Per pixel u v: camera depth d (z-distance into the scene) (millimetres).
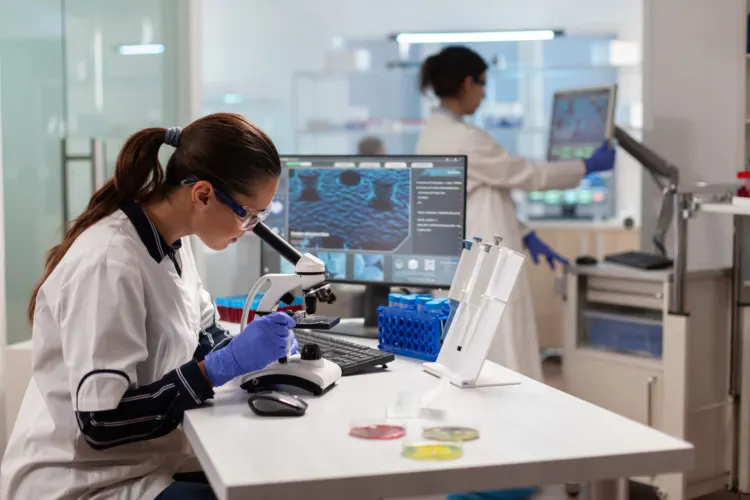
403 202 2242
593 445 1261
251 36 6168
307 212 2340
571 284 3346
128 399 1431
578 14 6656
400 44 6301
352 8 6625
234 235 1573
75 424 1519
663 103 3557
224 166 1488
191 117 3492
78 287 1459
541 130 5645
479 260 1719
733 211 2738
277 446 1258
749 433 3152
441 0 6691
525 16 6715
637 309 3320
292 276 1685
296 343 1833
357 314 2502
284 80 6266
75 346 1441
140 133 1572
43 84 2766
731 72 3346
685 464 1256
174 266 1634
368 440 1287
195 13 3480
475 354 1652
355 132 5629
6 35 2623
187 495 1473
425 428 1320
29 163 2709
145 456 1578
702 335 3096
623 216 5832
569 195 5734
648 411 3070
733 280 3145
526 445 1262
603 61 6238
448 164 2189
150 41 3275
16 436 1593
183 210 1568
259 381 1579
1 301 2436
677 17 3484
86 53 2949
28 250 2709
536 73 6004
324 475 1126
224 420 1404
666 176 3371
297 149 6219
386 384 1665
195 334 1727
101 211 1581
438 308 1891
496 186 3391
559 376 4871
